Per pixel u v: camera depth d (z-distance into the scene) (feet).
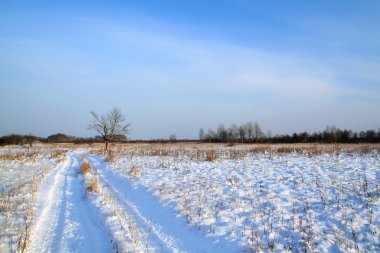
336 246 20.97
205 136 363.35
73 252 22.54
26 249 22.95
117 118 173.88
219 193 35.86
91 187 42.91
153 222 28.60
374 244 20.98
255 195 34.22
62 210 33.81
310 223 24.94
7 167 77.10
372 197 30.71
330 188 35.60
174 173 53.88
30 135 278.87
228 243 22.62
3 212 32.17
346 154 78.64
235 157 79.36
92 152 146.61
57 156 114.62
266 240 22.39
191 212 29.37
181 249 22.43
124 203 35.91
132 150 137.39
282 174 47.32
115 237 24.86
